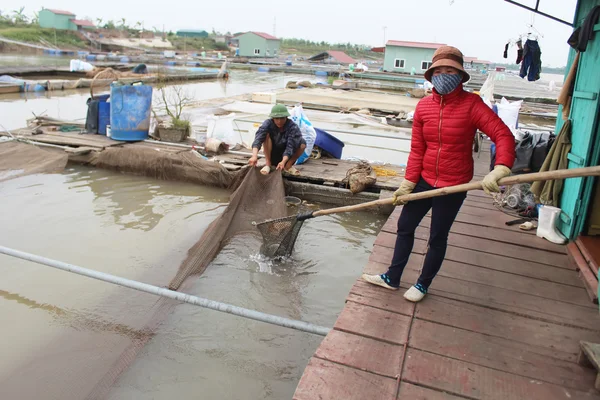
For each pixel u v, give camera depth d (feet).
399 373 8.69
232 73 121.90
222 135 29.94
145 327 12.72
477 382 8.57
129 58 132.46
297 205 22.81
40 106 50.98
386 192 22.06
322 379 8.46
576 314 10.91
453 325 10.28
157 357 11.74
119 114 29.09
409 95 75.66
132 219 20.15
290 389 10.93
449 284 12.16
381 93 80.59
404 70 132.05
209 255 16.56
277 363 11.77
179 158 25.13
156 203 22.21
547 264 13.57
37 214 20.15
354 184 22.43
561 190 15.71
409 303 11.10
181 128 30.50
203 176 24.72
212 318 13.38
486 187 9.01
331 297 14.83
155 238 18.34
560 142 15.44
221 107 52.65
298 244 18.52
